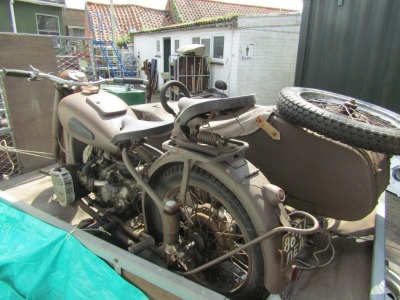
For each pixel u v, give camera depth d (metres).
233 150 1.43
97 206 2.13
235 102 1.31
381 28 3.74
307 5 4.38
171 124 1.78
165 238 1.54
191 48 8.20
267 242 1.29
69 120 2.09
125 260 1.50
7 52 2.98
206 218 1.60
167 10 16.89
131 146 1.86
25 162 3.23
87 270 1.57
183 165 1.56
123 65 12.28
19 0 13.84
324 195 1.74
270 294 1.33
